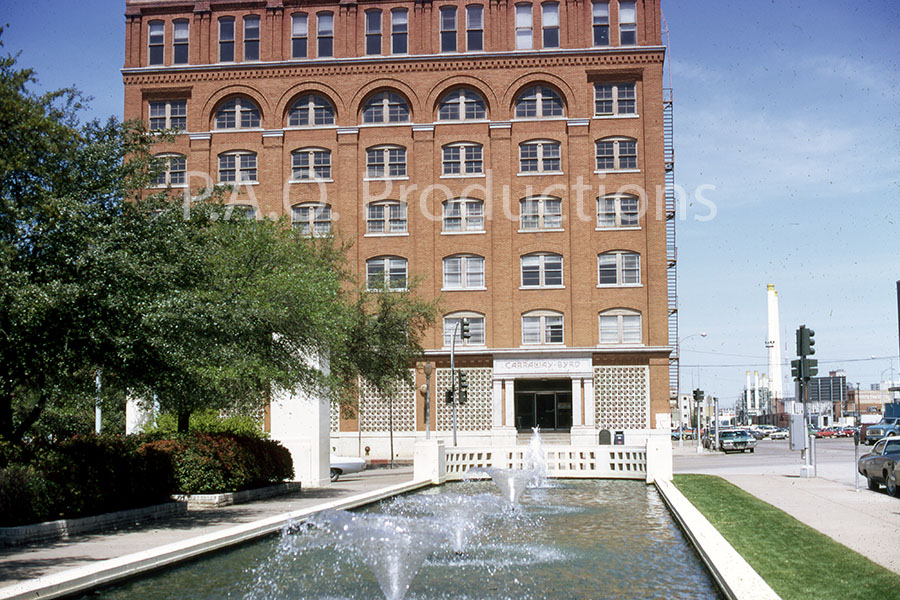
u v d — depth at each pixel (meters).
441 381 53.41
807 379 29.19
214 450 22.58
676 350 62.12
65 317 17.66
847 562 12.34
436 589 11.90
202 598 11.28
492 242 53.75
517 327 53.19
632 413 51.91
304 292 26.86
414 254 54.00
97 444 18.69
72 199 17.83
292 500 23.86
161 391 20.03
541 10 54.91
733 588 10.10
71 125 19.56
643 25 54.25
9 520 15.72
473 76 54.59
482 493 27.16
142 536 16.20
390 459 51.78
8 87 18.03
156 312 18.06
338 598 11.36
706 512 18.88
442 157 54.56
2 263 16.53
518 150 54.22
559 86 54.09
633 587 11.80
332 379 28.28
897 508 19.97
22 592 10.30
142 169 20.50
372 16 55.94
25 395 22.72
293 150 54.94
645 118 53.62
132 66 55.91
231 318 22.62
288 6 56.06
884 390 158.38
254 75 55.25
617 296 52.94
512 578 12.59
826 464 39.19
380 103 55.25
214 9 56.19
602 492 26.83
